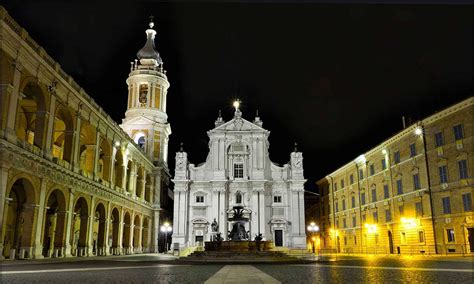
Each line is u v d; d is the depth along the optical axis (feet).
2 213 75.66
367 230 177.37
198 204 200.85
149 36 247.09
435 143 132.26
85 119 118.52
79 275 44.37
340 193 213.05
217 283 32.89
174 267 63.41
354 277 40.32
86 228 118.42
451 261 81.71
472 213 115.65
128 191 169.37
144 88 229.04
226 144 209.97
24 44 83.15
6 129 78.43
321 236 243.60
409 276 40.93
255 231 196.24
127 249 161.58
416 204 139.74
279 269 56.44
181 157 205.16
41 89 93.71
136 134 218.59
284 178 207.41
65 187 104.22
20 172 82.84
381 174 166.50
